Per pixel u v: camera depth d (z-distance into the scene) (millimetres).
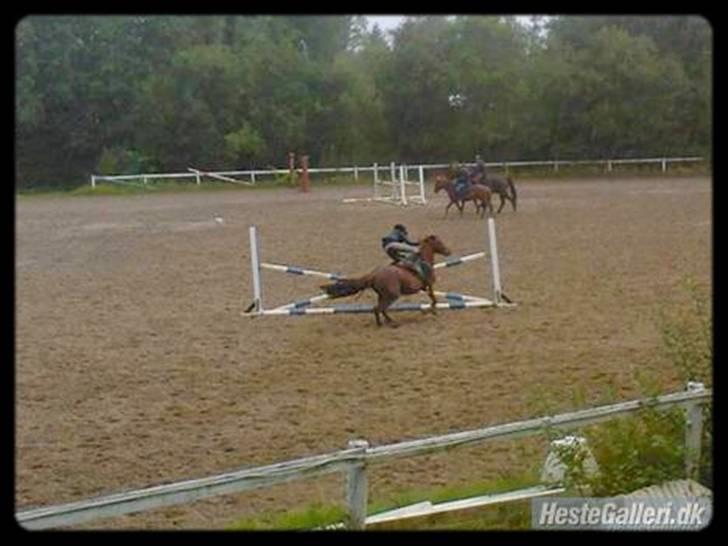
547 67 43906
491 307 11688
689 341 6734
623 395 7562
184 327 11125
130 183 38844
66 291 13891
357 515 4629
